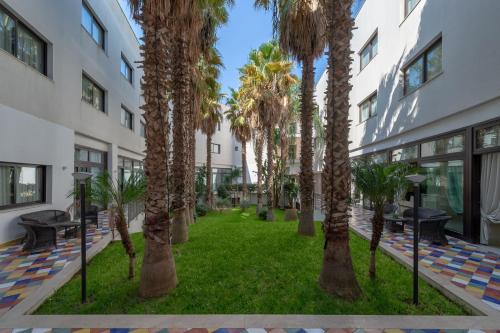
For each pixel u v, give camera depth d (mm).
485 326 2705
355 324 2736
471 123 6109
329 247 3578
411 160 8641
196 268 4445
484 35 5574
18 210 6199
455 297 3357
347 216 3521
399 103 9109
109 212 3814
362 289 3627
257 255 5121
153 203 3496
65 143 8117
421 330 2639
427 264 4586
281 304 3211
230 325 2713
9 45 6125
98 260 5008
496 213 5711
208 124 15961
